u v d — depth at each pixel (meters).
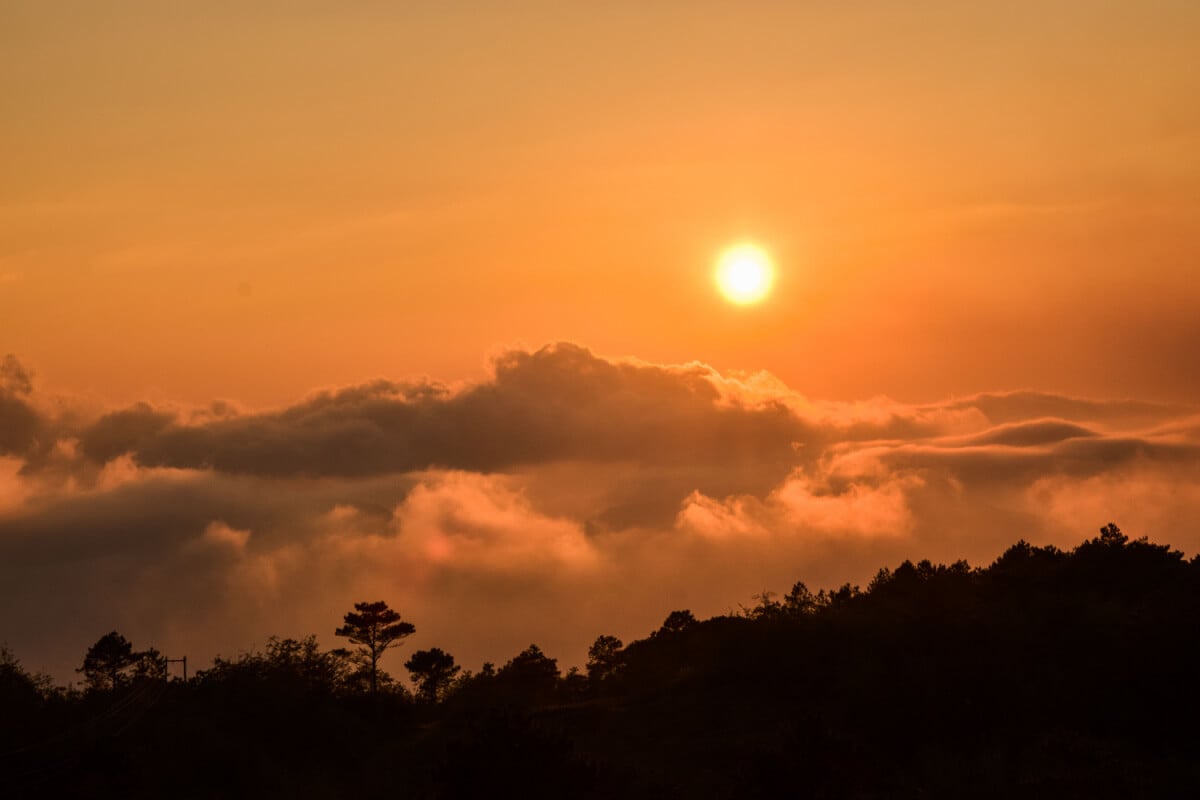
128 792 31.31
